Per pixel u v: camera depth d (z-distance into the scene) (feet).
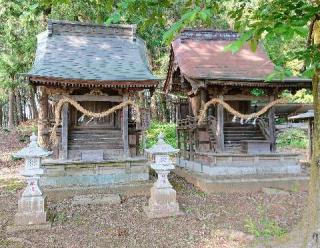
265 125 47.50
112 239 23.11
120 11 11.96
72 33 45.62
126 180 39.75
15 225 25.38
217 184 37.47
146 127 42.34
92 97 40.47
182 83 48.08
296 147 78.74
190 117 49.26
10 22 58.85
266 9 9.04
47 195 34.55
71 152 41.19
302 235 17.51
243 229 24.41
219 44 51.11
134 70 41.55
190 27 54.49
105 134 43.19
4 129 92.79
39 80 36.45
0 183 42.88
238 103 49.16
